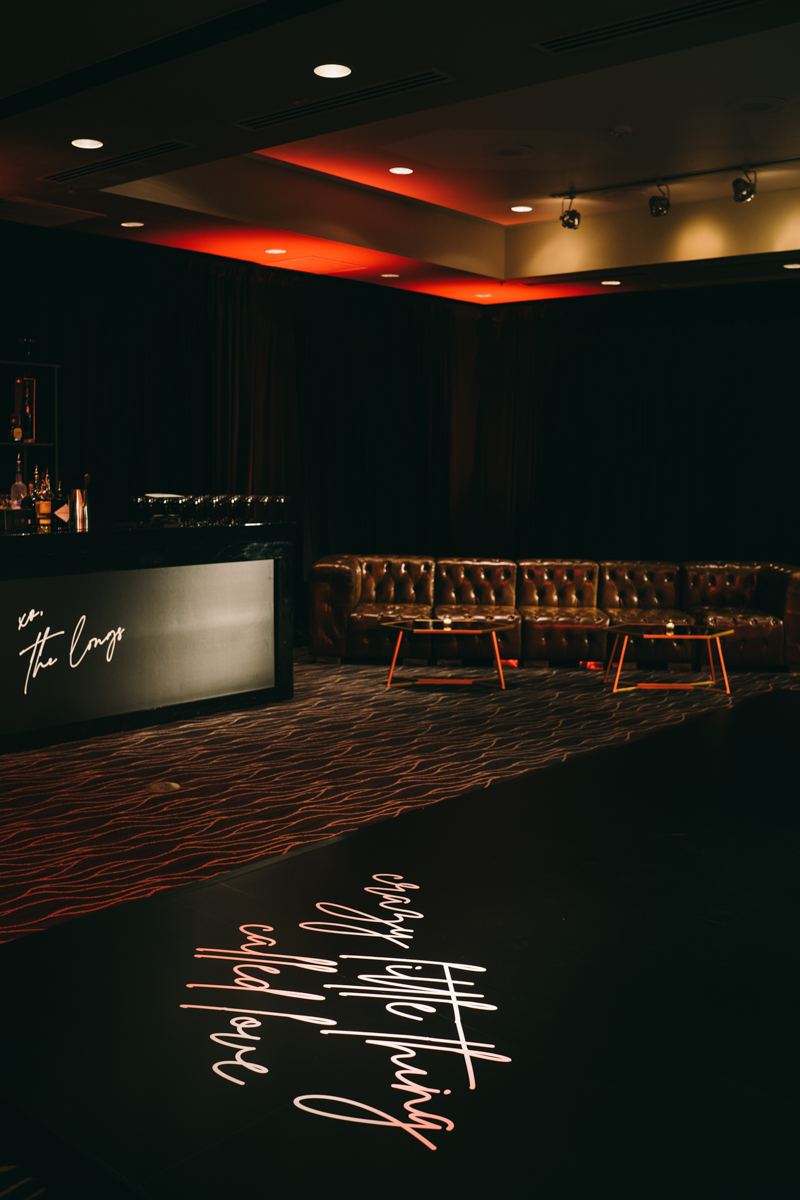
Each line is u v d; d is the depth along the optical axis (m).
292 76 4.27
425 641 8.41
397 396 10.25
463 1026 2.67
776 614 8.41
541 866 3.87
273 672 7.01
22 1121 2.28
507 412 10.97
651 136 6.61
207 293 8.55
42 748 5.70
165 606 6.28
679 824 4.40
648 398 10.20
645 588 8.91
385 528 10.42
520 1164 2.12
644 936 3.23
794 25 4.86
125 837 4.27
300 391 9.41
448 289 9.81
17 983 2.90
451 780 5.20
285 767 5.41
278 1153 2.15
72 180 5.90
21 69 4.32
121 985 2.89
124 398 7.98
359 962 3.04
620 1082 2.41
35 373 7.38
